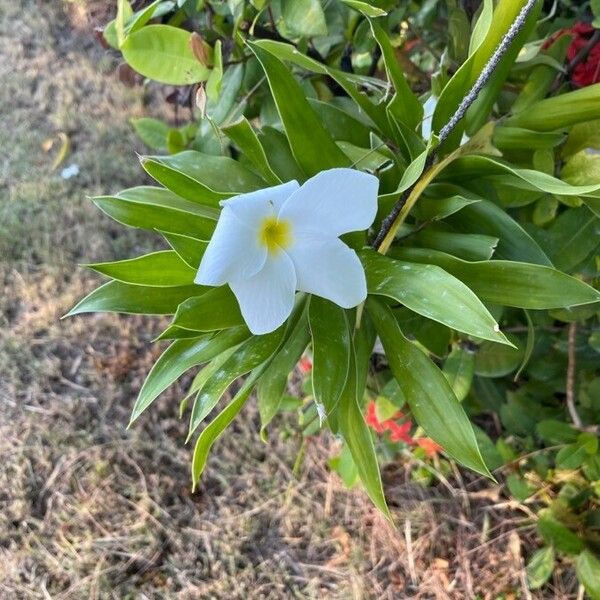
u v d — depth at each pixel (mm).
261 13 448
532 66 415
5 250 993
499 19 310
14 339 913
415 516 734
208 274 241
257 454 803
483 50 318
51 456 816
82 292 951
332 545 737
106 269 290
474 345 534
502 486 729
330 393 296
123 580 733
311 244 260
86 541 753
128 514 771
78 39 1260
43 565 746
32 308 946
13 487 792
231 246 241
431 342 431
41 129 1139
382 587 707
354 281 268
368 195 252
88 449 818
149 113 1136
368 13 321
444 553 716
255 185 352
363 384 332
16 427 841
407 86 342
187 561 743
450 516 729
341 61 518
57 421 843
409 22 497
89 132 1128
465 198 336
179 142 563
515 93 435
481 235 339
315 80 482
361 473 327
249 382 307
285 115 318
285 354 330
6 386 877
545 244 425
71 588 727
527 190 396
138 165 1076
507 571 685
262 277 256
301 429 802
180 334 311
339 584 713
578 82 444
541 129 360
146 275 297
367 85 407
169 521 768
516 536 691
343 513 752
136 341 908
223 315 296
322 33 377
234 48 439
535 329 569
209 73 411
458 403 313
